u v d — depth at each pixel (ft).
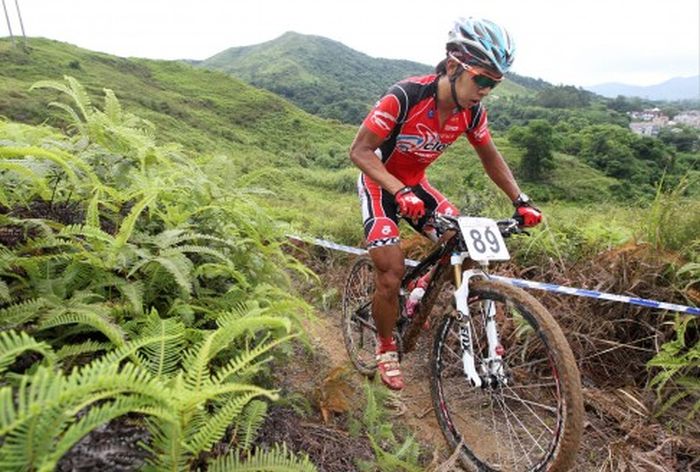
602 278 11.71
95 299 6.93
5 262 6.45
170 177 8.96
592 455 8.61
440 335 8.93
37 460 4.05
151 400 4.66
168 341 6.02
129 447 5.03
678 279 10.95
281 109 318.86
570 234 14.47
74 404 4.83
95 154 8.67
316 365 10.51
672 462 8.27
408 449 8.03
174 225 8.79
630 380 10.37
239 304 7.56
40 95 129.59
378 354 10.07
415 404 10.23
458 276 8.64
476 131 9.75
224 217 9.49
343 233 19.30
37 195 8.57
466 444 8.41
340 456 7.51
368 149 9.20
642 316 10.88
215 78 342.85
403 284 10.58
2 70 226.17
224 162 10.57
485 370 8.09
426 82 9.14
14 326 5.82
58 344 6.33
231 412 5.17
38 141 8.29
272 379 8.09
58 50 290.76
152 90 278.26
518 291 7.68
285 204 37.60
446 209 10.41
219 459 5.21
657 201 12.05
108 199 8.66
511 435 9.18
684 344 9.54
